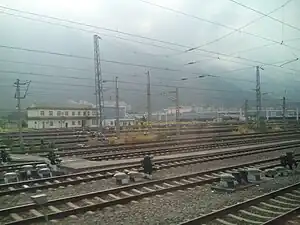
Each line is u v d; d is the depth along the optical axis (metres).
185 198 9.81
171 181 12.41
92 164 16.66
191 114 105.69
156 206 8.92
